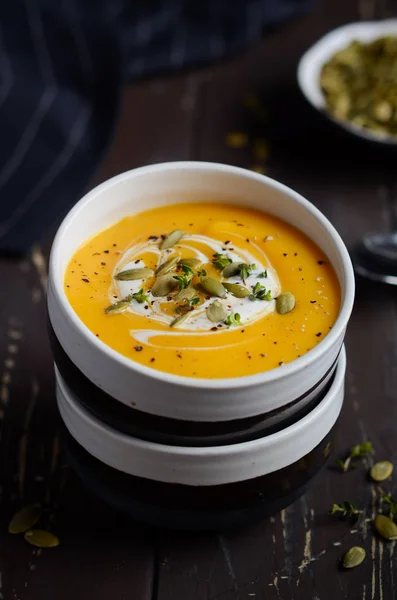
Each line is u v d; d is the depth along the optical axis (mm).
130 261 496
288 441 459
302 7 854
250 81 812
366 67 787
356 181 736
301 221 508
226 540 521
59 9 772
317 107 739
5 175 716
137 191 508
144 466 463
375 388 594
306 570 511
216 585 505
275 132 769
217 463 455
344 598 501
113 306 470
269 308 474
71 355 452
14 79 764
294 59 831
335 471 551
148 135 762
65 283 480
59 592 503
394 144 715
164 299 476
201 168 511
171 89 803
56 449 561
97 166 730
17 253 669
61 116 752
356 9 875
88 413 470
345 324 451
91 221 498
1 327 625
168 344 457
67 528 526
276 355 456
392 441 566
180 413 438
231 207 524
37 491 542
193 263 493
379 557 516
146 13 819
